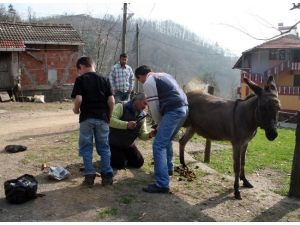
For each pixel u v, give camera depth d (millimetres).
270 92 5941
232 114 6367
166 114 6109
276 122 5887
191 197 6113
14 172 6891
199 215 5469
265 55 36219
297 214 5715
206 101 6875
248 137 6336
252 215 5598
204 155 9172
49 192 5980
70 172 6953
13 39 25984
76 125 13203
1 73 24281
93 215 5270
